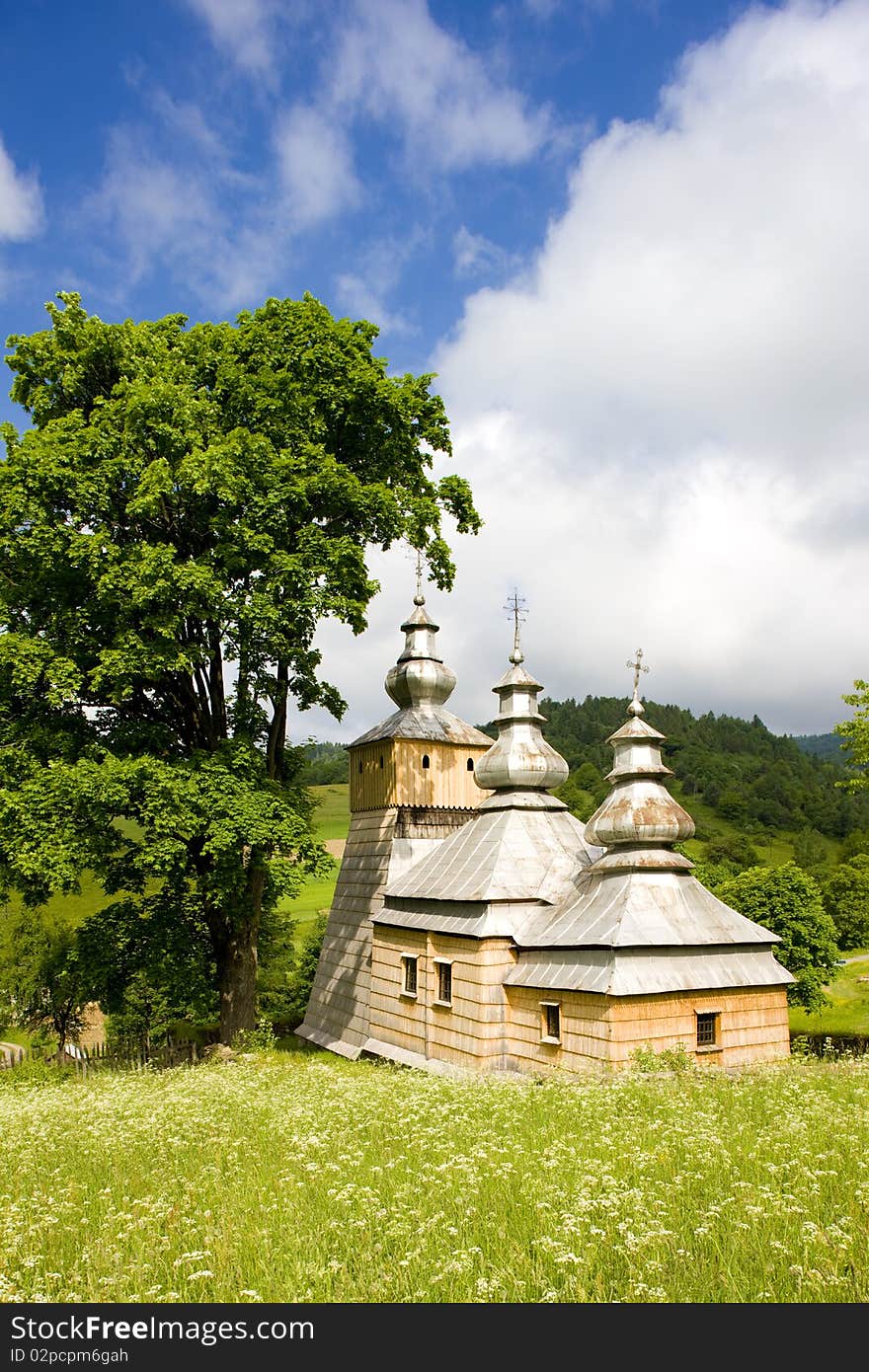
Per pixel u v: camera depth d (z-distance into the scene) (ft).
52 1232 28.94
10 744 78.18
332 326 90.99
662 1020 69.51
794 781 616.80
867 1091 49.90
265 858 80.33
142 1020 132.46
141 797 75.20
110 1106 50.39
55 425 78.07
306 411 85.30
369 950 107.86
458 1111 46.60
